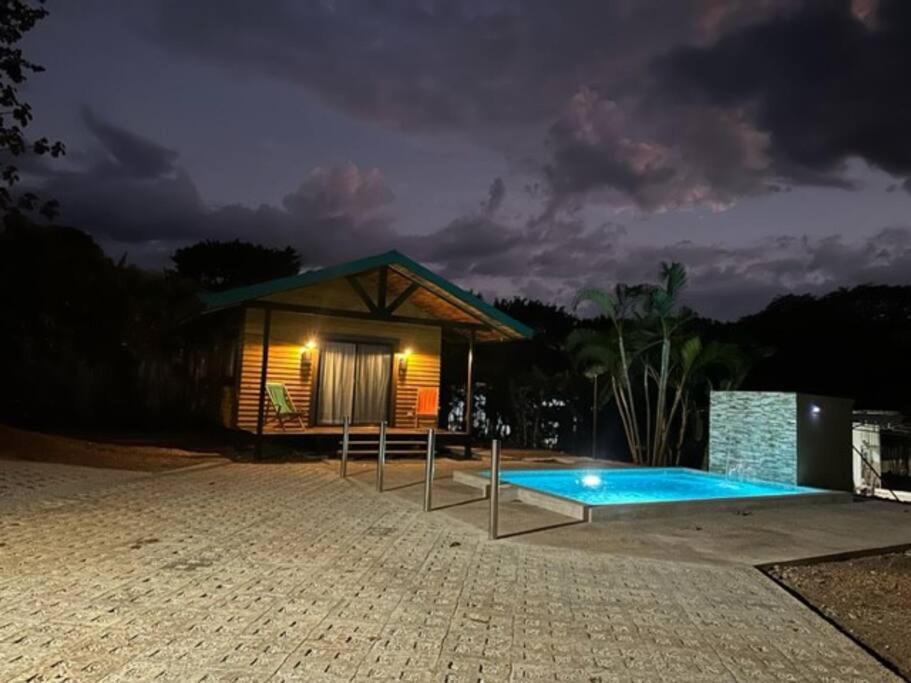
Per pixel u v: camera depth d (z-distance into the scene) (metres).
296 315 14.63
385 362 15.63
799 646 3.79
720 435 12.16
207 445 14.37
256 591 4.30
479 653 3.46
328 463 12.25
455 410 21.14
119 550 5.19
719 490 10.52
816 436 11.28
